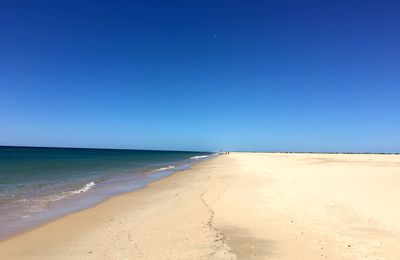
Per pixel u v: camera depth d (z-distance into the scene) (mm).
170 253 8742
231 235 10281
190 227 11453
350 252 8461
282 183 21938
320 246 9000
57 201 17953
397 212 12180
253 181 24953
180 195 19641
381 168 34562
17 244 10117
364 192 16438
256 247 9062
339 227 10664
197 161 78375
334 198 15148
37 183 25391
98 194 20688
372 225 10727
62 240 10477
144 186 24984
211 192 20031
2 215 14328
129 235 10773
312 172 29828
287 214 12758
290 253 8539
